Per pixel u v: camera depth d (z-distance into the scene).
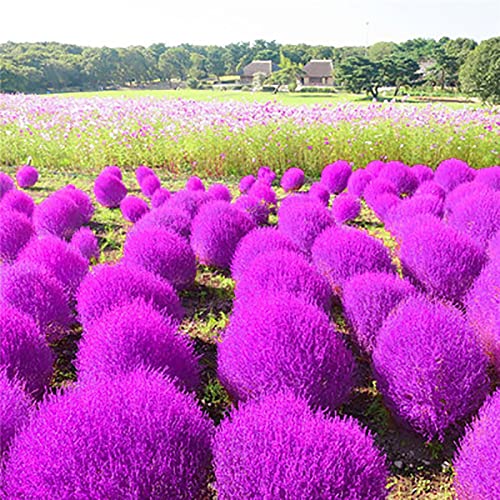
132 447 2.19
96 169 12.69
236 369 3.11
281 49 106.88
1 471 2.25
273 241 4.97
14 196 7.72
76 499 2.07
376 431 3.25
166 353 3.21
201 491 2.43
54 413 2.32
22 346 3.35
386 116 11.88
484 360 3.15
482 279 4.09
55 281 4.23
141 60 70.88
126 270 4.12
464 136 11.52
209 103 14.20
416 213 6.66
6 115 13.90
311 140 11.72
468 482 2.49
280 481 2.13
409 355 3.07
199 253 5.81
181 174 12.11
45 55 55.72
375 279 3.97
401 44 91.31
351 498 2.13
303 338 3.04
